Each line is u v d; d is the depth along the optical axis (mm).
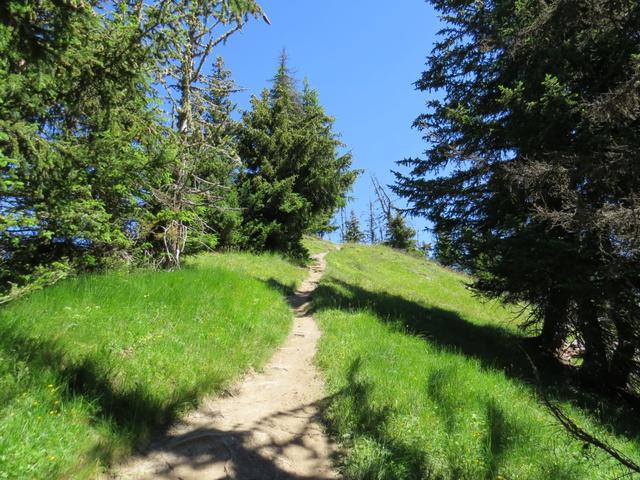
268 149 25500
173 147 9383
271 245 26297
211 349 6863
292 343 9305
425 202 14297
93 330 6047
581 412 7629
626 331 9836
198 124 12711
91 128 8211
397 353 8164
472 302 23812
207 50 11898
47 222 7785
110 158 8062
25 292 6477
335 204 27750
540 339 12664
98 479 3785
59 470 3547
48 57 5016
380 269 30156
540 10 10750
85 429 4125
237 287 11047
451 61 15031
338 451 4992
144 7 7406
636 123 9758
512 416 5812
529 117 10555
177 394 5277
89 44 6203
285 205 24266
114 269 10016
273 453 4762
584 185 9984
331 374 7090
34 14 4703
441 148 13703
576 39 10391
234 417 5473
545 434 5684
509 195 11141
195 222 13859
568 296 10219
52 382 4523
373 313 12047
